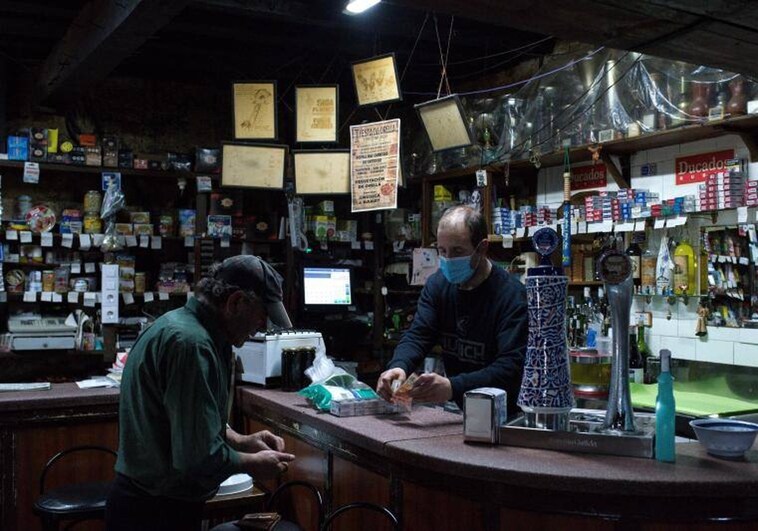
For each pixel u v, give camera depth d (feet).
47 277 18.40
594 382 12.39
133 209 19.72
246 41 18.56
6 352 17.78
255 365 12.84
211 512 9.18
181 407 6.86
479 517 7.55
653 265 15.11
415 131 21.47
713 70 13.53
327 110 14.85
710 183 13.53
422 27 16.11
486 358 9.53
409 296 21.38
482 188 17.87
